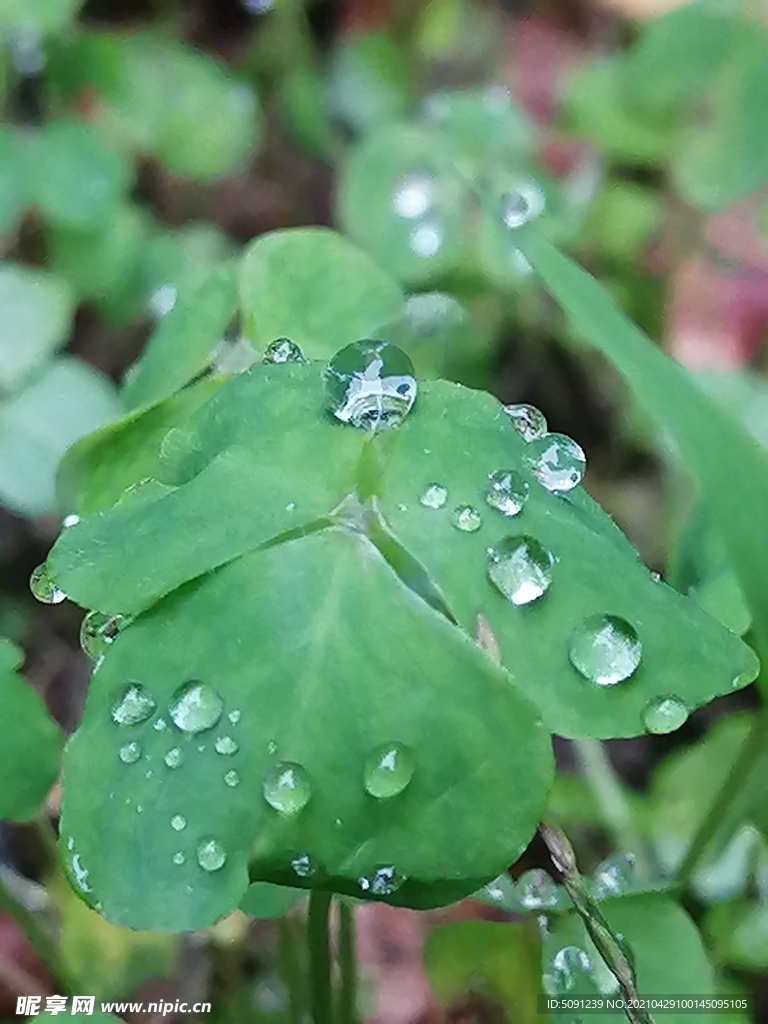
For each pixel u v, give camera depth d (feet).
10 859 0.39
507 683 0.27
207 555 0.27
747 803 0.31
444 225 0.47
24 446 0.40
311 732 0.27
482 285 0.47
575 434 0.48
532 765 0.26
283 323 0.34
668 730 0.27
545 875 0.33
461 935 0.34
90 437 0.32
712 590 0.32
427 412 0.28
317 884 0.27
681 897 0.33
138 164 0.56
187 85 0.56
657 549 0.45
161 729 0.27
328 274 0.35
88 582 0.27
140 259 0.51
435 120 0.50
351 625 0.27
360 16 0.64
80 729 0.27
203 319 0.34
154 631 0.27
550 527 0.28
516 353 0.48
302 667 0.27
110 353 0.51
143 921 0.26
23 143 0.50
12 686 0.31
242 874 0.26
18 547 0.45
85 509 0.32
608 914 0.31
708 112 0.50
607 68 0.53
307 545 0.27
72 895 0.37
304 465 0.28
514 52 0.63
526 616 0.27
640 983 0.31
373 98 0.60
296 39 0.61
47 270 0.50
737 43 0.49
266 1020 0.36
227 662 0.27
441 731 0.27
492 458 0.28
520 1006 0.33
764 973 0.34
